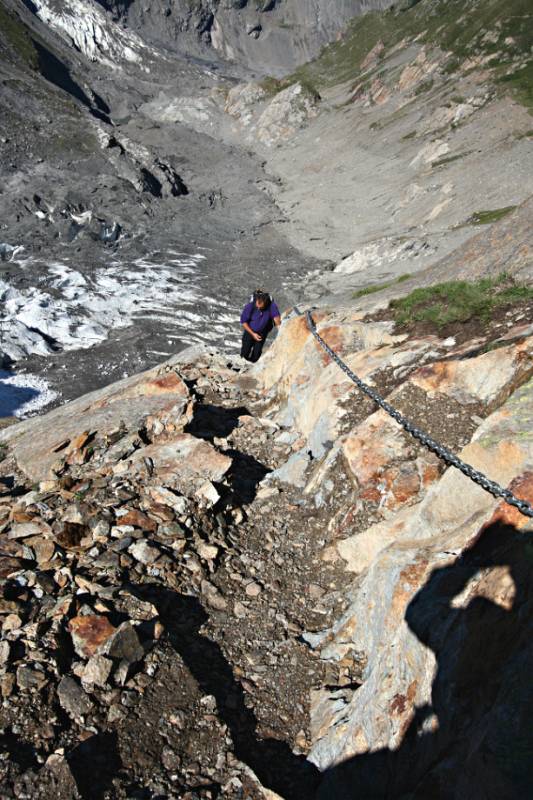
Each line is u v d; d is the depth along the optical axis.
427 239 57.84
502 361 6.46
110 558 5.36
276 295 53.59
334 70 182.50
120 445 7.47
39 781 3.35
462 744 2.87
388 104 125.75
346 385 8.04
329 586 5.59
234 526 6.56
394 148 106.06
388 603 4.36
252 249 70.50
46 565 5.20
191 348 13.05
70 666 4.18
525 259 12.23
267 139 143.12
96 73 187.62
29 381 38.66
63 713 3.83
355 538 5.72
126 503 6.23
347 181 99.56
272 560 6.01
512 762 2.42
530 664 2.65
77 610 4.66
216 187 103.75
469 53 118.62
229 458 6.97
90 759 3.60
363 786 3.56
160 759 3.76
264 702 4.41
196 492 6.47
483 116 93.06
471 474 4.70
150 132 136.75
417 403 6.62
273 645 4.92
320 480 6.82
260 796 3.62
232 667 4.70
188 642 4.80
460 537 4.30
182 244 71.19
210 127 161.12
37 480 7.40
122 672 4.16
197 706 4.18
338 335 9.55
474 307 8.62
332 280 57.00
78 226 72.06
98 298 52.28
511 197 62.25
